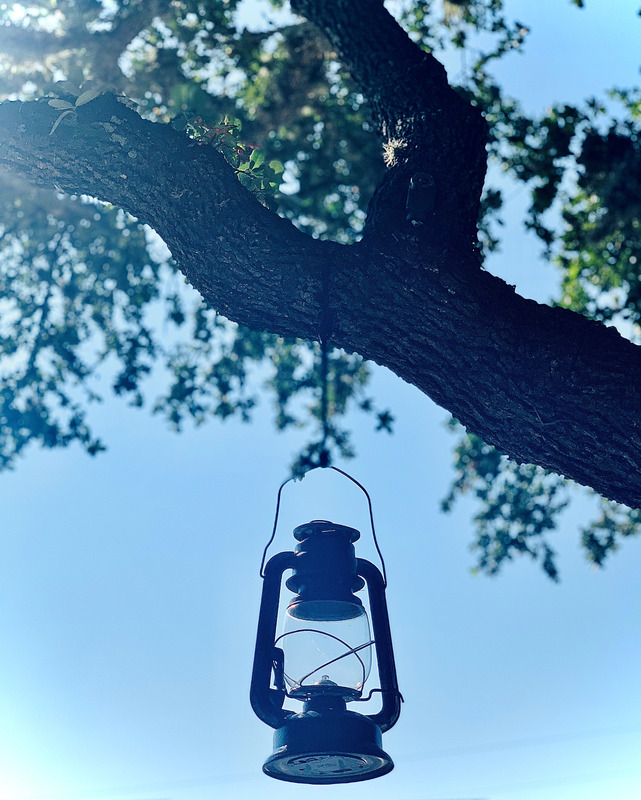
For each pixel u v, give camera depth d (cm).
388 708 248
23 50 724
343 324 333
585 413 312
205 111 370
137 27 743
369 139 923
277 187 363
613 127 816
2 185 845
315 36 870
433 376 335
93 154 342
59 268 913
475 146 382
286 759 242
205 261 337
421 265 327
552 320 323
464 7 811
